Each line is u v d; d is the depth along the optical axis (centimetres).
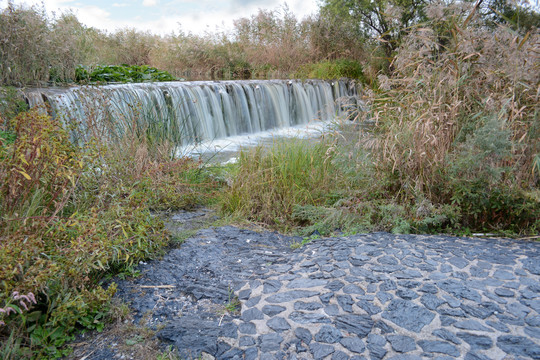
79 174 336
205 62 1750
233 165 589
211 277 310
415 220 382
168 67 1792
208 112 970
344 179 480
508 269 279
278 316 245
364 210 423
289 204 462
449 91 435
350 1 1569
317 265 307
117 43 2048
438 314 231
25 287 226
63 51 967
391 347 209
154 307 273
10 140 455
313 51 1684
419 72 464
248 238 396
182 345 227
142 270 323
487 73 422
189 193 493
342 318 235
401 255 311
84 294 254
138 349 231
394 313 235
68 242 291
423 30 460
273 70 1633
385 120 476
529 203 367
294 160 512
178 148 649
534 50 406
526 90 405
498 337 208
